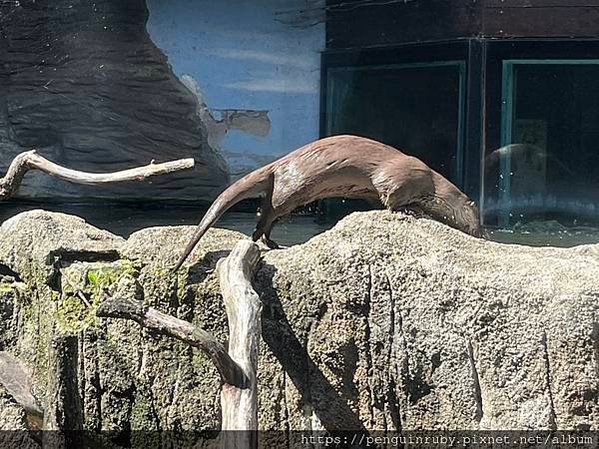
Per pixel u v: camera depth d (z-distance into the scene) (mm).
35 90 13930
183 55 14383
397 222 4316
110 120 14141
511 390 3912
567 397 3852
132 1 14094
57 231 4535
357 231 4250
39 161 5297
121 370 4246
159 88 14297
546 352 3877
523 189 11344
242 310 3738
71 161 14055
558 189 11281
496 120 11305
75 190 13203
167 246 4355
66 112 14008
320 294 4102
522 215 11273
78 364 4254
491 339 3932
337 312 4086
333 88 13641
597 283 3896
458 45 11359
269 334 4168
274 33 14297
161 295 4215
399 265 4062
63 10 13883
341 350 4090
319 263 4141
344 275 4082
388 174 4926
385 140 12625
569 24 11047
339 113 13531
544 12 11078
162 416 4258
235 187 4777
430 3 11719
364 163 4941
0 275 4625
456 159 11547
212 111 14461
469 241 4316
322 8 13875
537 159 11297
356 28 13039
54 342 4211
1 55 13797
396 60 12312
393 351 4043
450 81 11555
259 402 4199
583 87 11156
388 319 4039
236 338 3672
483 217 11281
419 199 5027
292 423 4180
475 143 11320
